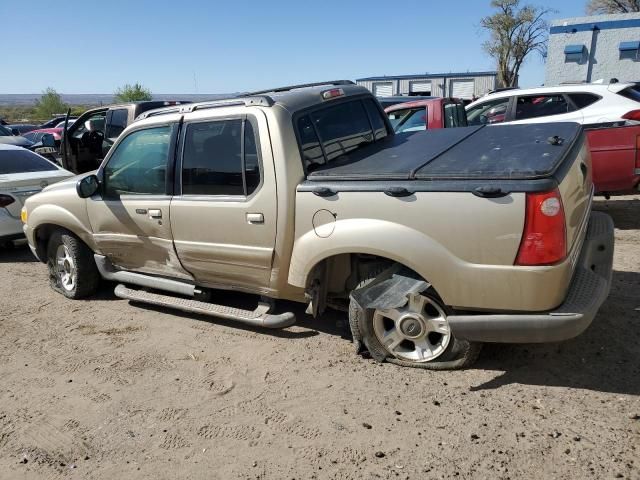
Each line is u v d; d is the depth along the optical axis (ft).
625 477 8.70
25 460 10.42
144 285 16.74
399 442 10.04
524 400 10.94
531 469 9.07
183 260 15.12
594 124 23.22
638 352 12.37
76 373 13.65
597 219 13.80
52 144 33.94
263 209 12.96
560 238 9.96
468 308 10.92
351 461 9.67
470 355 11.79
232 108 13.47
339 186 11.88
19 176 24.95
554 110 25.16
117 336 15.66
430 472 9.22
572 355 12.46
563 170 10.48
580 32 86.58
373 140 15.75
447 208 10.61
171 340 15.15
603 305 14.85
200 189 14.24
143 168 15.49
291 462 9.79
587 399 10.82
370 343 12.78
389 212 11.26
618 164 22.62
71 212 17.57
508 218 10.05
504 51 153.48
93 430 11.21
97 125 33.78
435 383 11.82
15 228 24.14
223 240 13.92
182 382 12.83
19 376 13.70
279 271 13.25
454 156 11.91
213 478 9.57
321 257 12.26
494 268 10.33
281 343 14.38
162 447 10.51
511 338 10.64
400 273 11.82
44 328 16.60
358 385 12.00
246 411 11.43
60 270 19.31
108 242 16.92
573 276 11.11
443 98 28.53
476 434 10.03
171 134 14.70
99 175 16.53
